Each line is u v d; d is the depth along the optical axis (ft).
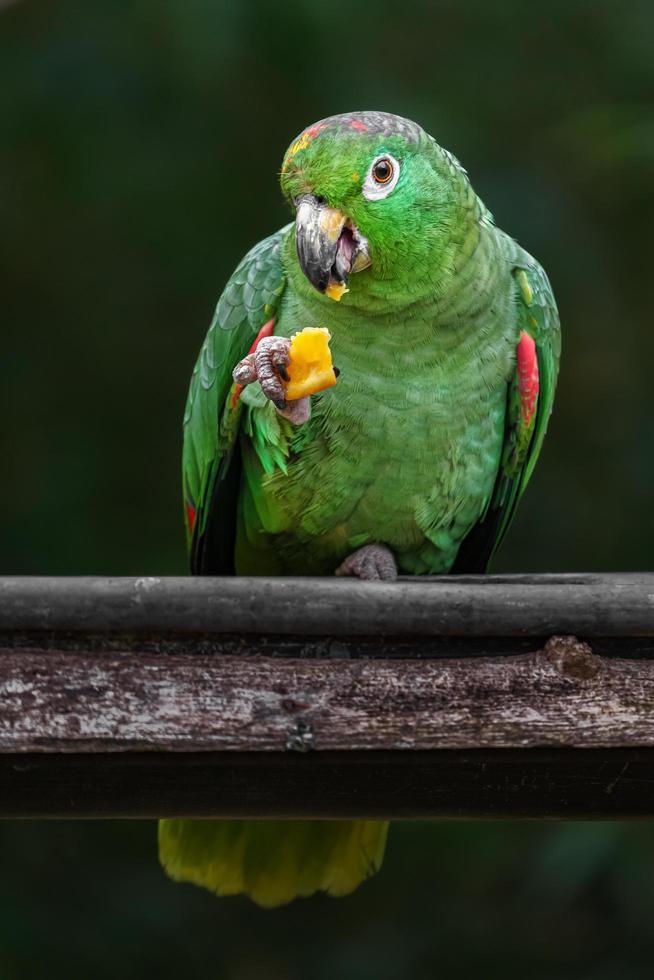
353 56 32.68
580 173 32.17
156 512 32.45
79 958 27.17
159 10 31.83
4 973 26.71
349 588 11.85
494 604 11.82
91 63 32.30
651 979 26.78
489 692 11.87
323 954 28.55
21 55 32.63
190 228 33.09
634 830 26.48
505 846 28.35
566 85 33.22
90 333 33.96
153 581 11.78
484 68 33.50
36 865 28.86
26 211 33.65
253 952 28.55
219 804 12.32
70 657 11.82
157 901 28.43
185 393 33.55
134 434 33.37
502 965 27.68
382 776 12.26
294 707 11.84
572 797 12.26
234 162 33.12
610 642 11.97
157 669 11.85
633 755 11.94
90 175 32.83
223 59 31.40
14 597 11.69
